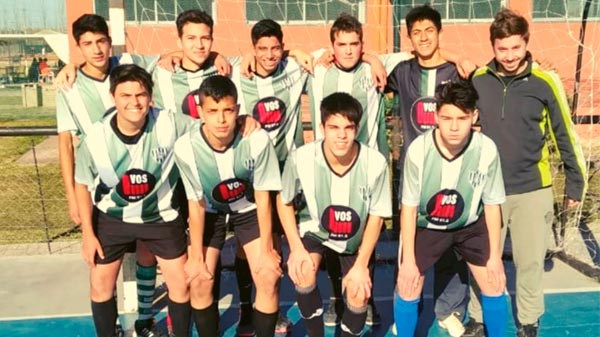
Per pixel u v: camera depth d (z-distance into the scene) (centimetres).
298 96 379
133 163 315
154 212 328
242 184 329
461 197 316
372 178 313
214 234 340
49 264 523
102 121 316
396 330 352
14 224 666
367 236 324
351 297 326
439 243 331
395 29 609
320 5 1040
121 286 468
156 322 407
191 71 360
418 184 317
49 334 396
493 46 332
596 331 387
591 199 649
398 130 500
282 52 368
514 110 336
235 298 445
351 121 295
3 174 910
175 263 337
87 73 346
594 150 698
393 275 479
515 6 1003
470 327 384
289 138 381
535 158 341
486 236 327
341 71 370
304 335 388
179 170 324
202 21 347
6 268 514
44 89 1700
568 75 939
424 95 360
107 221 331
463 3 1007
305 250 329
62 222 672
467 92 296
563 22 1012
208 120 303
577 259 498
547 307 423
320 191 316
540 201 345
